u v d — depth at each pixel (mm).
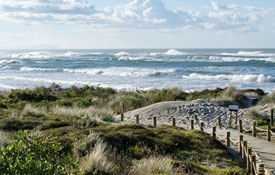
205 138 15336
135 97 29688
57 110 21781
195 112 24094
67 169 7336
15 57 127812
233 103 27031
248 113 23328
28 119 17531
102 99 29438
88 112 22234
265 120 21906
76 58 111062
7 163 5477
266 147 15688
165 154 13562
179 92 30859
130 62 87438
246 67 69125
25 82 51156
